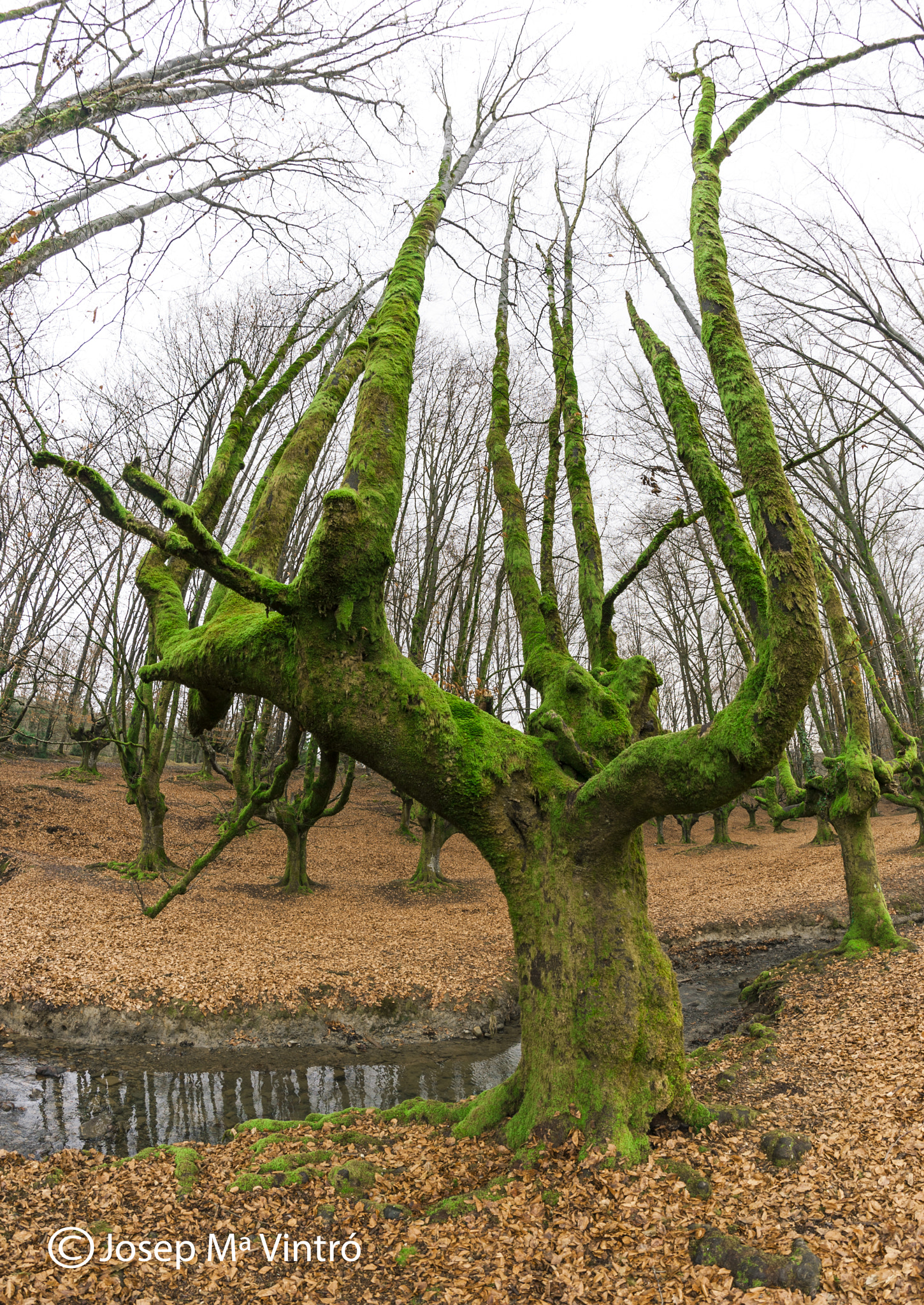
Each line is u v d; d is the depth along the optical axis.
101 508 4.21
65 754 30.41
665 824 33.16
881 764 10.02
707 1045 8.12
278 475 6.57
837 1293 3.07
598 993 4.77
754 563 4.46
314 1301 3.53
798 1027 7.47
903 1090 5.16
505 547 6.97
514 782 5.16
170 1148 5.45
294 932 12.91
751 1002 9.73
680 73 5.75
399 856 22.48
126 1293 3.63
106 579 17.09
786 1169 4.20
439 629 25.47
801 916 13.62
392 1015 9.88
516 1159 4.54
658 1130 4.72
